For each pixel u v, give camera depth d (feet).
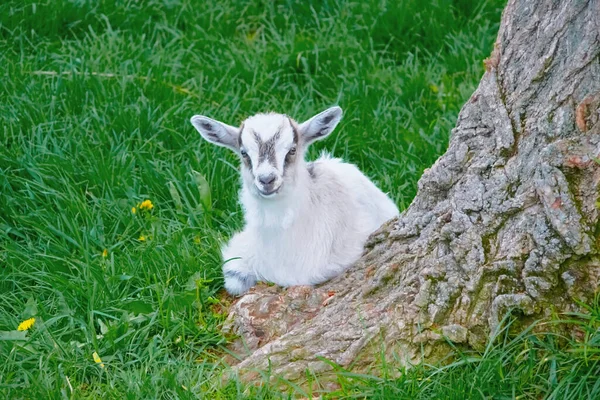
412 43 68.28
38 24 68.54
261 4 74.38
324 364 37.81
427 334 37.35
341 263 44.91
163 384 38.06
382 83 62.80
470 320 37.29
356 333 38.47
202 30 68.85
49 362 40.27
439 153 55.67
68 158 54.03
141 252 47.14
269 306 42.16
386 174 54.54
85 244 48.26
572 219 35.86
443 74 64.08
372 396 35.40
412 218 41.39
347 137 57.57
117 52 65.00
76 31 69.46
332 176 47.29
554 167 36.17
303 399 36.86
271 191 42.55
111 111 58.70
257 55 66.13
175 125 58.54
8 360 39.65
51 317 43.52
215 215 51.75
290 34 68.74
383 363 36.17
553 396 34.73
